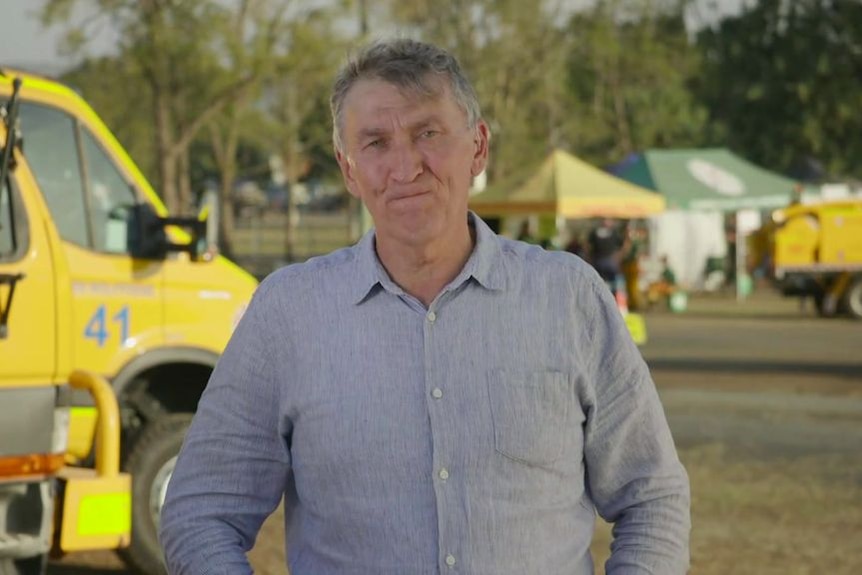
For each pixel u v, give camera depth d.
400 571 2.77
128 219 7.79
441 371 2.79
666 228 37.19
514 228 30.73
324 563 2.85
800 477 11.05
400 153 2.81
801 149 53.97
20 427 6.35
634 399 2.94
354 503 2.79
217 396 2.97
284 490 3.03
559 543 2.86
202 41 27.58
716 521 9.43
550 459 2.83
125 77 29.12
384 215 2.83
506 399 2.80
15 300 6.54
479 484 2.78
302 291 2.89
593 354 2.91
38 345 6.57
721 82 54.16
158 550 7.71
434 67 2.85
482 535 2.77
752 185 34.47
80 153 7.61
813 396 16.27
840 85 52.84
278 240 54.84
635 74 48.44
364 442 2.78
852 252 29.16
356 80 2.87
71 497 6.75
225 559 2.91
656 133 51.41
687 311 31.45
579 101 48.28
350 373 2.81
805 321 28.64
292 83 31.91
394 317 2.82
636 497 2.98
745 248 35.66
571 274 2.90
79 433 7.56
